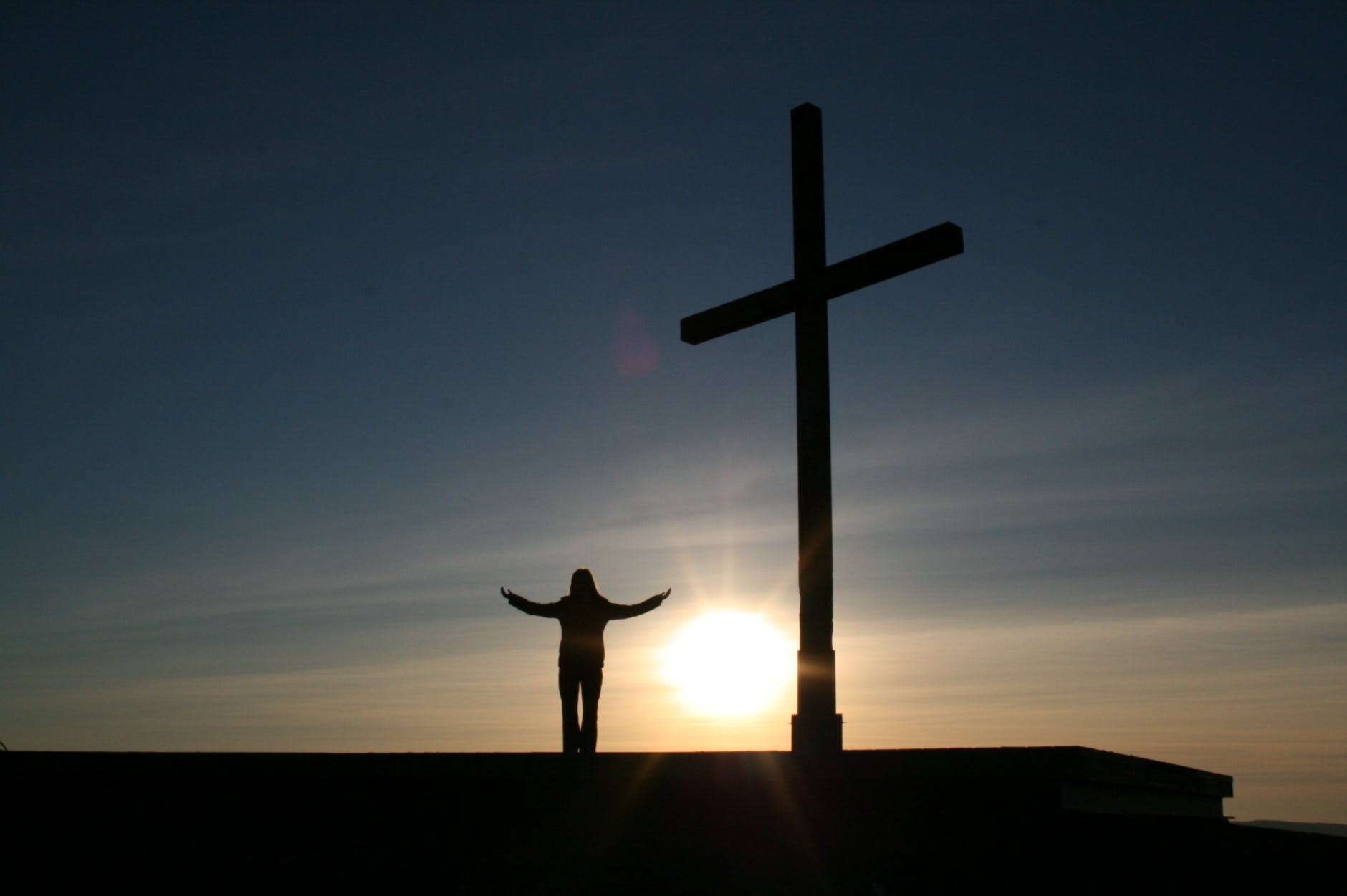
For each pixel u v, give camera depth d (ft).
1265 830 37.19
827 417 41.86
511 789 36.17
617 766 34.68
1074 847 29.71
